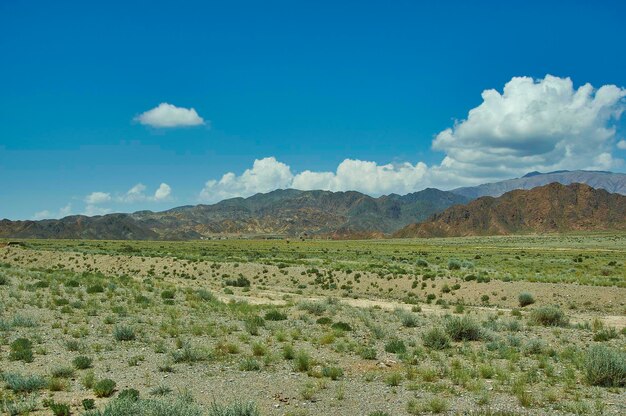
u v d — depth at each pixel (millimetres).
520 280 54375
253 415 12914
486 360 21109
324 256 114875
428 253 132375
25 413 13266
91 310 30656
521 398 15180
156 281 57969
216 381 17219
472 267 74375
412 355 21375
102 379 16922
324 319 31078
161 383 16688
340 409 14500
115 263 80750
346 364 20125
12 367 17969
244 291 55500
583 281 53625
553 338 27219
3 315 27828
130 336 23844
